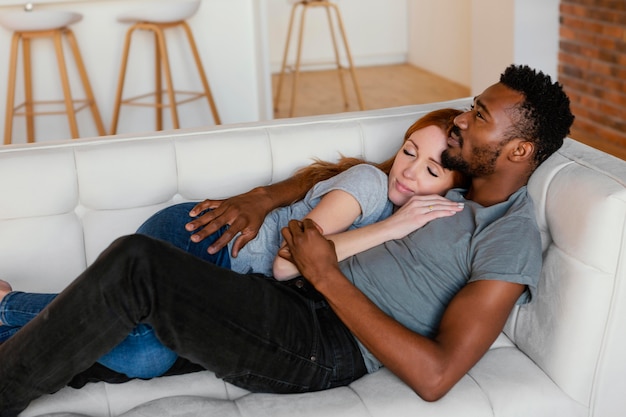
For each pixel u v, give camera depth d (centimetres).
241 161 209
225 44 425
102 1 400
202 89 430
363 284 176
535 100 171
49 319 151
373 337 159
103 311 150
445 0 618
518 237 167
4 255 199
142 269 151
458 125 178
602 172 168
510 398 165
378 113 223
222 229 194
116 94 402
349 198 185
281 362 163
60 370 154
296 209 197
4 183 196
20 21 364
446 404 161
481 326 159
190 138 209
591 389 167
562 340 167
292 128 216
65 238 202
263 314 162
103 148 203
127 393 170
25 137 413
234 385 169
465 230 175
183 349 158
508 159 176
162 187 205
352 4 676
